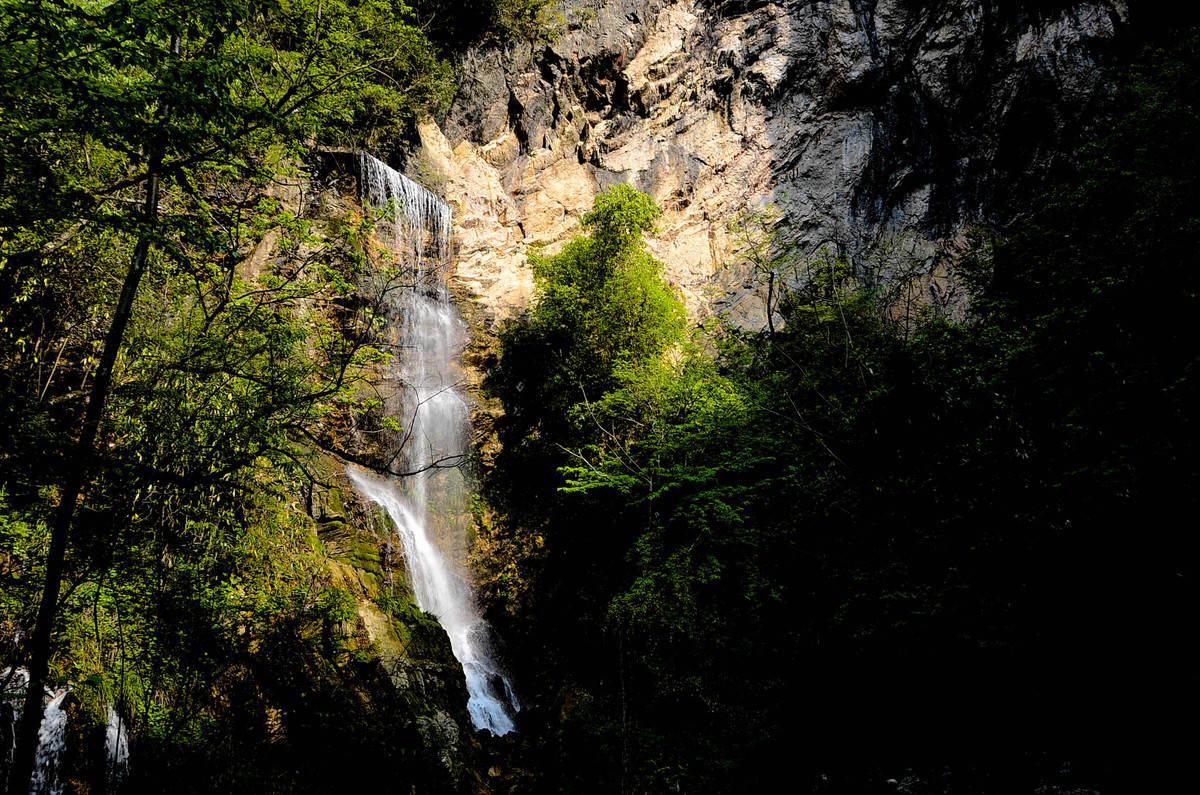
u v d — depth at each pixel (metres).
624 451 16.92
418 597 18.38
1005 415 8.90
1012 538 8.34
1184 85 13.91
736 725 12.27
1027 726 8.44
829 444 11.82
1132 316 8.28
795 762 11.41
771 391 15.64
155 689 9.38
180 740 9.31
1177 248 8.16
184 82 6.50
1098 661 7.70
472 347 25.22
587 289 21.88
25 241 7.92
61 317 10.55
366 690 12.57
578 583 18.98
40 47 5.79
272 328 10.77
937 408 10.00
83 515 8.82
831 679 11.41
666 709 14.12
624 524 17.83
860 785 10.37
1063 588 7.85
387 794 10.98
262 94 9.95
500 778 13.94
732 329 21.73
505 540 21.47
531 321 24.56
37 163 6.20
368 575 15.62
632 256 22.22
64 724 8.50
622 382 19.31
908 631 9.36
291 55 10.17
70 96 6.05
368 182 22.94
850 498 10.99
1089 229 12.92
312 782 10.11
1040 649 8.09
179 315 10.95
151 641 9.37
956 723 9.20
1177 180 9.57
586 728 14.34
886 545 10.22
